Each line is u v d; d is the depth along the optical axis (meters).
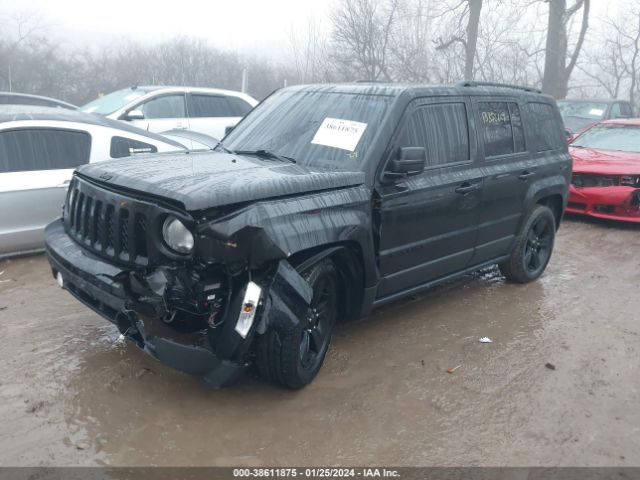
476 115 5.30
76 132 6.48
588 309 5.83
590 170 9.15
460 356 4.68
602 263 7.43
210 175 3.73
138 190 3.53
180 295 3.38
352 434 3.60
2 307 5.13
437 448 3.51
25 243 6.19
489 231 5.54
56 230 4.36
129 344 4.53
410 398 4.03
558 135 6.57
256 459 3.33
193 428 3.56
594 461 3.47
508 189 5.61
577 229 9.15
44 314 5.03
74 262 3.82
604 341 5.09
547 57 21.56
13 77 22.38
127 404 3.76
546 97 6.50
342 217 3.97
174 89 10.62
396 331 5.09
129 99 10.30
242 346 3.48
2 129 6.00
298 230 3.63
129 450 3.34
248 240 3.38
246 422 3.65
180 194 3.34
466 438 3.62
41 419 3.56
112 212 3.68
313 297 3.96
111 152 6.69
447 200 4.87
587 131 10.88
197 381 4.06
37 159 6.19
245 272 3.50
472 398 4.07
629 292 6.38
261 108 5.37
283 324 3.61
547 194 6.21
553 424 3.82
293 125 4.82
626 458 3.51
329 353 4.60
